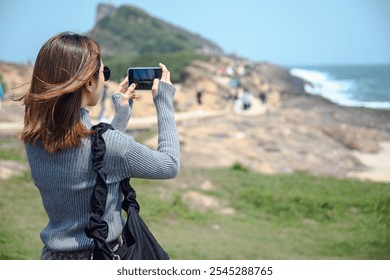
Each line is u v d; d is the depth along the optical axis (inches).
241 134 767.7
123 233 78.5
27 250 233.0
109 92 865.5
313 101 1831.9
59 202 75.9
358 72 5438.0
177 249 276.2
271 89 2132.1
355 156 746.2
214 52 3257.9
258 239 321.7
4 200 319.9
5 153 457.4
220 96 1560.0
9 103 705.6
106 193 73.8
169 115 82.2
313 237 335.3
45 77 75.0
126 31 3912.4
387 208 396.2
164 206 365.4
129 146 75.3
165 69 88.1
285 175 544.1
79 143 73.8
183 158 573.3
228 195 428.1
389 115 1293.1
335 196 445.1
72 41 76.0
